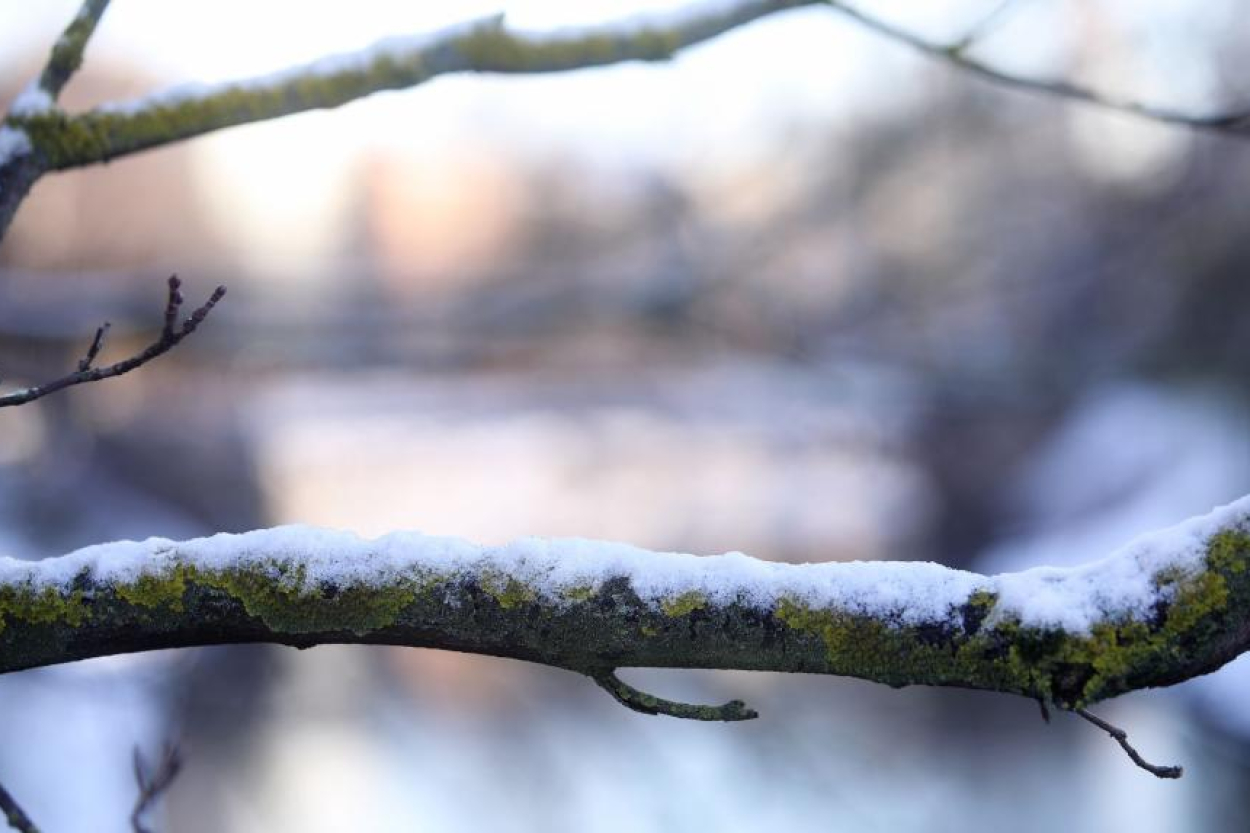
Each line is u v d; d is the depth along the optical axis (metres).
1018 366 11.54
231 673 10.18
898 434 14.59
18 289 7.93
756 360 12.97
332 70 2.54
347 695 11.80
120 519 9.97
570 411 14.16
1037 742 10.95
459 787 10.05
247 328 8.96
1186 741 9.20
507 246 14.83
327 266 9.99
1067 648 1.53
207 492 11.02
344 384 14.24
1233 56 10.76
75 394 10.20
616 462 19.09
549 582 1.60
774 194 11.84
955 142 13.69
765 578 1.61
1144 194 14.59
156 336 8.96
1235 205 13.98
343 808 9.34
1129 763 10.05
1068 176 14.53
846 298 12.05
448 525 17.84
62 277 8.13
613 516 17.72
